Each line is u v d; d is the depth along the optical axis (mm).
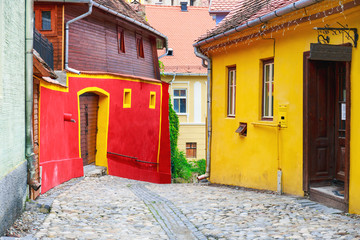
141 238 6578
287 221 7176
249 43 11781
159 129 21828
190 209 8703
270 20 9953
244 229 6809
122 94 17625
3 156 6340
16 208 7070
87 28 15703
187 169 27984
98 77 15703
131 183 14953
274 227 6832
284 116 10078
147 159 20266
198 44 14336
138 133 19234
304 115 9266
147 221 7773
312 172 9133
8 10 6625
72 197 10047
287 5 9031
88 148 15641
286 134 10117
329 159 9242
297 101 9664
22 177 7547
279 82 10438
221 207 8750
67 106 13375
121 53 18641
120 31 18625
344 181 8602
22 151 7812
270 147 10938
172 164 25609
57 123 12109
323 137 9211
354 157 7609
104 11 16031
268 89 11367
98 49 16516
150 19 38344
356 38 7566
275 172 10695
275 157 10680
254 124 11664
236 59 12938
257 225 7027
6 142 6543
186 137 34438
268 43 10984
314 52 7527
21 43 7660
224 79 13867
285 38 10141
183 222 7609
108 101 16391
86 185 12555
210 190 12297
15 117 7211
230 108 13812
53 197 9812
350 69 7754
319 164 9203
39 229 6824
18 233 6441
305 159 9219
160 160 21938
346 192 7777
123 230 7078
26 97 8016
